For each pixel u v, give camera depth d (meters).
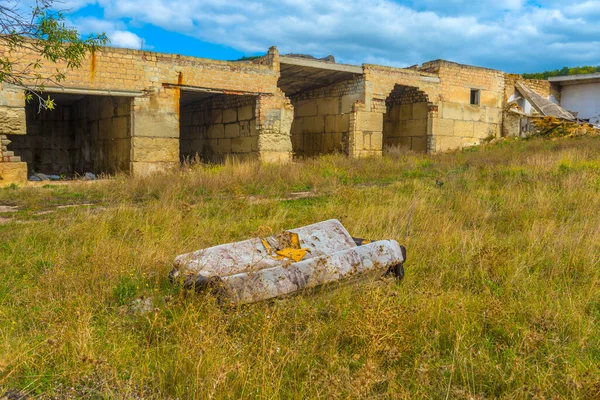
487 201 9.48
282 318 4.11
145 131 16.50
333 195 10.92
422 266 5.76
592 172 11.98
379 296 4.30
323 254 5.40
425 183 12.50
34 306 4.38
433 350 3.79
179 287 4.66
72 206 9.88
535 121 26.11
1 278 5.16
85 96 19.88
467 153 20.78
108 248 5.83
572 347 3.82
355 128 21.48
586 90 29.97
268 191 11.95
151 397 3.20
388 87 22.20
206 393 3.10
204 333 3.71
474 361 3.65
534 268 5.76
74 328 3.86
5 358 3.33
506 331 4.08
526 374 3.47
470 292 5.01
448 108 24.47
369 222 7.75
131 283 5.00
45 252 6.12
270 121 19.09
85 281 4.87
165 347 3.74
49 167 21.48
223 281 4.46
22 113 14.24
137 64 16.19
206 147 22.61
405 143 25.33
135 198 11.07
